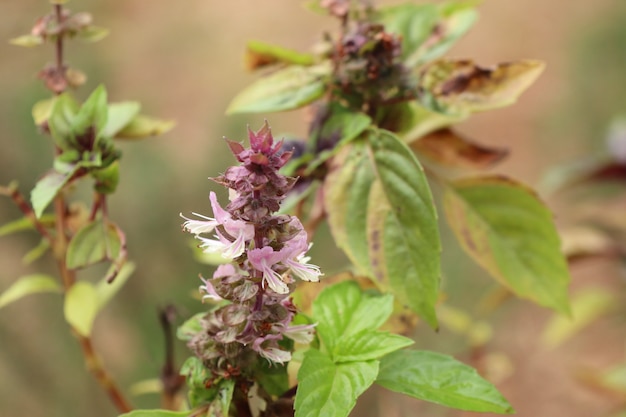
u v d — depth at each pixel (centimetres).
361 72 41
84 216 45
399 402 58
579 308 59
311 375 35
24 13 103
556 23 148
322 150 41
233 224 34
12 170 64
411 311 41
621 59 121
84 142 40
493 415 65
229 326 35
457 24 44
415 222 39
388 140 40
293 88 41
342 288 38
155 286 62
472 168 46
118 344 70
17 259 80
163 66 135
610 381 56
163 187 69
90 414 64
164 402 45
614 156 57
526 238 42
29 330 67
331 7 42
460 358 68
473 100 41
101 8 143
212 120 118
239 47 141
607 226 60
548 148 121
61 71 42
